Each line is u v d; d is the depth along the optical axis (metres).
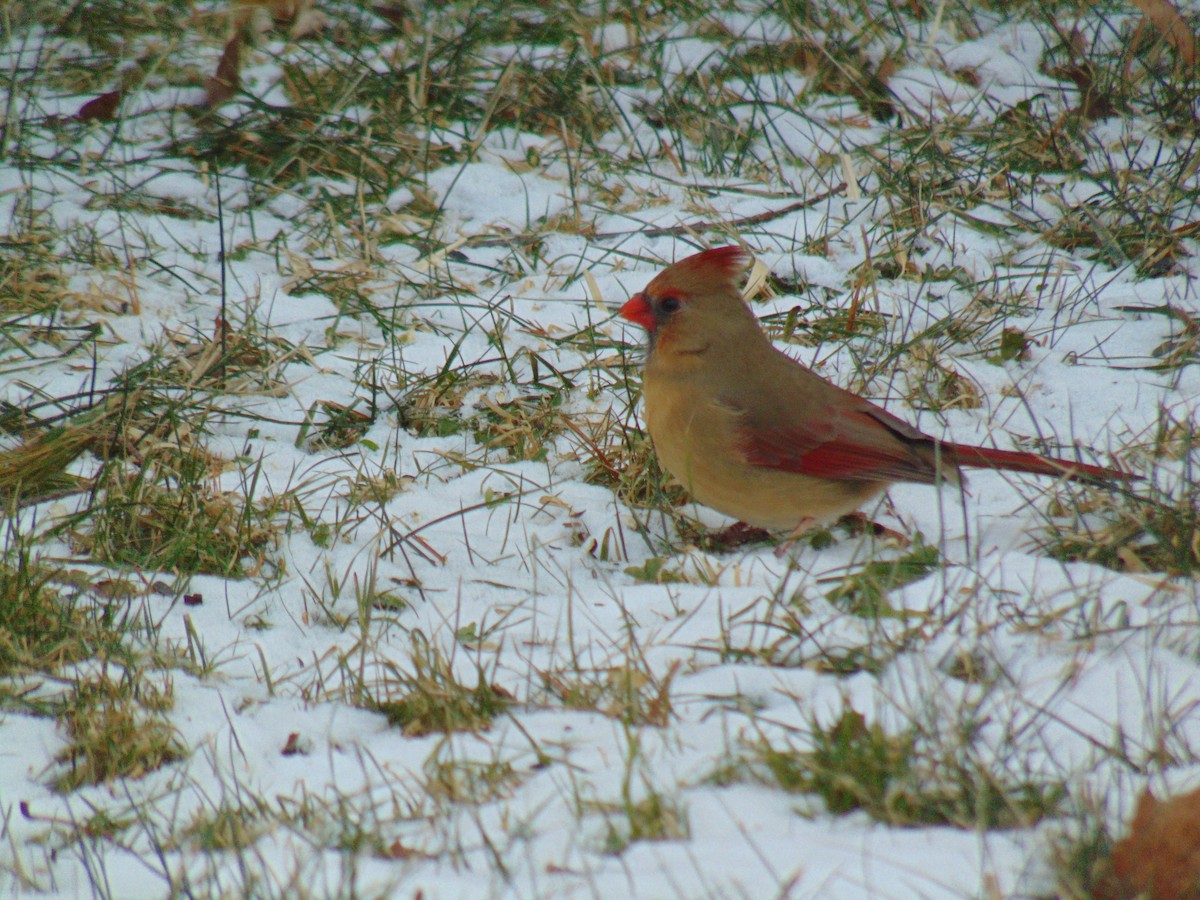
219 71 12.78
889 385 9.30
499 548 7.84
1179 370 9.29
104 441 8.62
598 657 6.56
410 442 9.02
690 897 4.61
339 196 11.89
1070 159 12.05
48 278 10.51
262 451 8.79
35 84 13.01
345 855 5.04
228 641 6.90
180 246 11.10
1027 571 7.07
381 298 10.73
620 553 7.83
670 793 5.30
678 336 7.67
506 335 10.22
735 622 6.74
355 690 6.35
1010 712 5.57
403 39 13.73
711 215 11.58
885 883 4.63
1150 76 13.05
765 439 7.55
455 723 6.03
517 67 13.17
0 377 9.44
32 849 5.32
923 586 6.95
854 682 6.03
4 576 6.93
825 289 10.71
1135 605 6.65
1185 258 10.77
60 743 6.07
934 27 12.35
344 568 7.57
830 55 13.34
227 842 5.22
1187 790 5.06
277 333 10.20
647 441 8.66
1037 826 4.95
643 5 14.25
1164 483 7.89
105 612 6.88
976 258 11.01
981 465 7.53
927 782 5.18
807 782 5.26
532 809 5.30
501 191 12.11
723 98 13.11
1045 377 9.46
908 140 12.34
